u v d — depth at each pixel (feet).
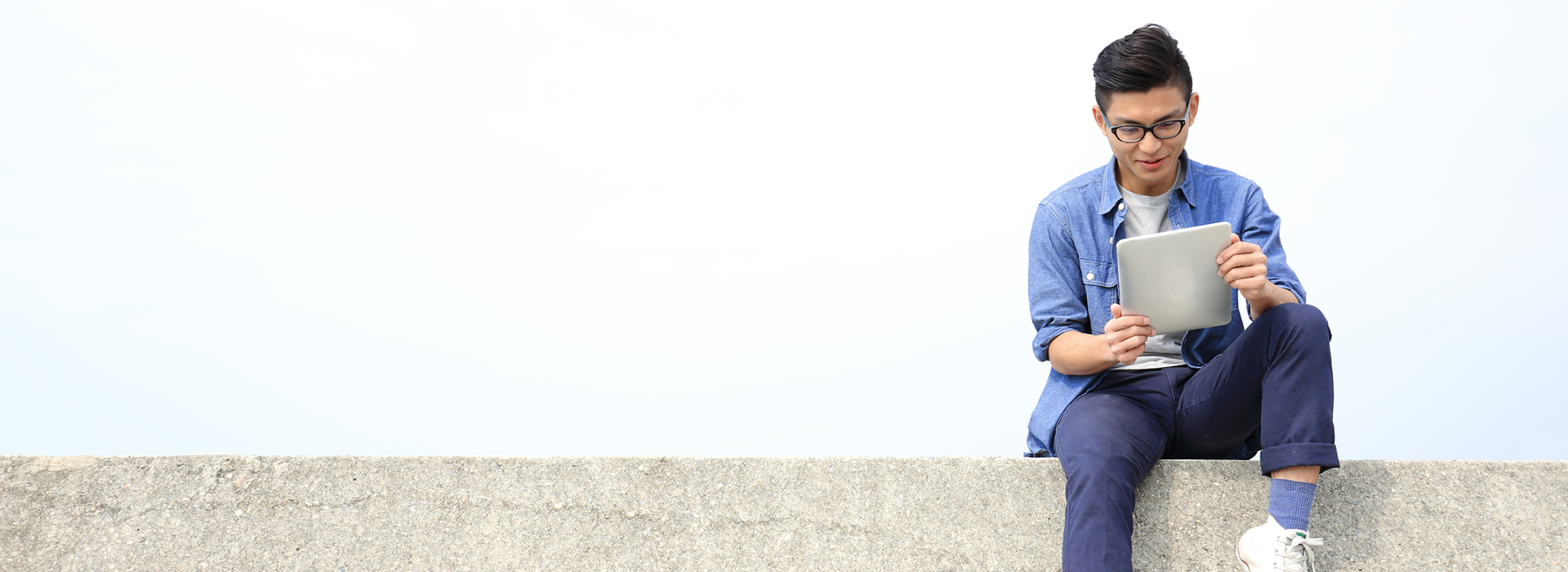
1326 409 7.04
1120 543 7.07
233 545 8.23
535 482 8.41
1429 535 8.00
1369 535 8.00
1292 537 6.99
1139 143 8.10
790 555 8.20
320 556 8.23
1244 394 7.63
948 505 8.28
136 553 8.19
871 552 8.18
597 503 8.36
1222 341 8.45
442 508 8.34
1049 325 8.68
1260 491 8.05
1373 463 8.23
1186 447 8.29
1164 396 8.16
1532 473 8.22
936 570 8.13
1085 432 7.59
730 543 8.25
